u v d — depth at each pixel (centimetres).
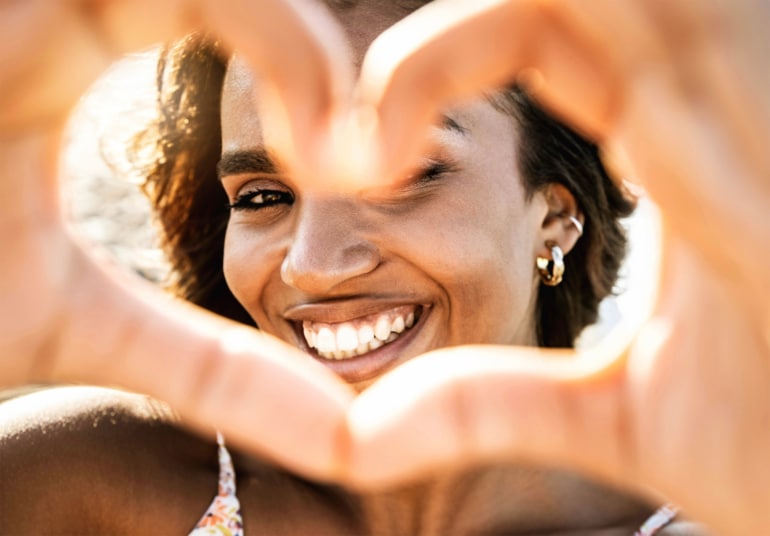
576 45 20
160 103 77
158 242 79
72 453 61
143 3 19
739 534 25
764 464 24
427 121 19
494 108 61
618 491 62
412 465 25
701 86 19
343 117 18
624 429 25
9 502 58
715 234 20
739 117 19
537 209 66
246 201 63
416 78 19
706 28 19
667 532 61
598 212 69
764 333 24
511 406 25
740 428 24
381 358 62
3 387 24
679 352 25
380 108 19
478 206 60
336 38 18
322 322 63
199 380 24
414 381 25
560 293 72
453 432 25
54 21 20
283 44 18
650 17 19
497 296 62
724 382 24
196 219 77
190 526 61
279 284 63
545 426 25
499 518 62
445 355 25
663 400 25
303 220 59
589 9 19
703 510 25
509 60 20
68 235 24
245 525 61
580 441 25
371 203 59
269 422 24
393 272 60
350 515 63
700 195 20
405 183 58
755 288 21
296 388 25
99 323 24
